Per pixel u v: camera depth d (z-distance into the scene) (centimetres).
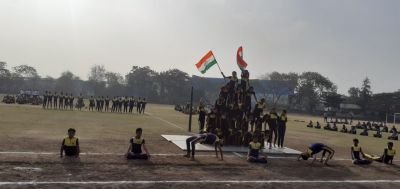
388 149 1689
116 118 3538
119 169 1170
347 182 1216
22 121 2561
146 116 4228
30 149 1425
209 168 1290
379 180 1286
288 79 10888
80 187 934
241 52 1969
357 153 1634
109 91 12281
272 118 1981
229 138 1861
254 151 1490
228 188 1029
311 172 1345
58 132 2053
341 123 6125
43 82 12219
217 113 1888
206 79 8906
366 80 11144
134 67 12269
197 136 1507
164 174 1145
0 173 1020
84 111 4381
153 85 12094
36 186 919
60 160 1241
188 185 1030
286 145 2170
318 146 1584
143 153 1383
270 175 1243
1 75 11269
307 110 11169
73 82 12444
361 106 11031
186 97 11844
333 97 10700
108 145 1669
